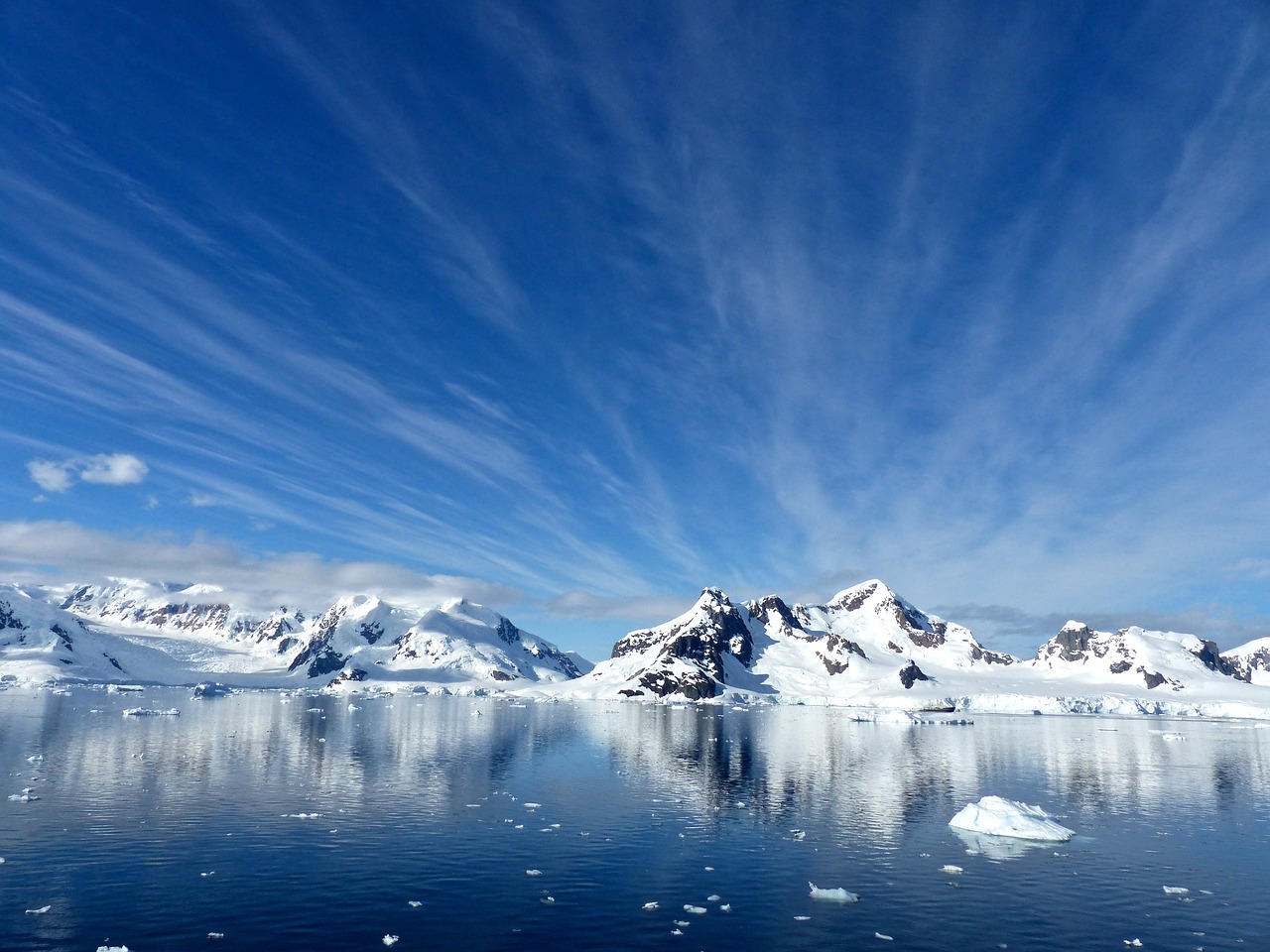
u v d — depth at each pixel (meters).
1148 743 169.88
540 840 65.62
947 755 137.25
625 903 49.22
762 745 151.50
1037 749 151.25
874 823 74.25
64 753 114.75
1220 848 66.19
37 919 44.59
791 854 62.19
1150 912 48.78
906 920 46.84
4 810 72.94
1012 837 68.75
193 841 62.75
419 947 41.50
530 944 42.19
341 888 51.34
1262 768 123.25
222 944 41.34
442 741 147.75
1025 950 42.31
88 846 60.69
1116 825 76.00
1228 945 43.34
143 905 47.19
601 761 120.56
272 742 137.12
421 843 63.66
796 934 44.22
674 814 77.50
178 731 154.25
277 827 68.00
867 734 184.50
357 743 140.00
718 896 51.03
